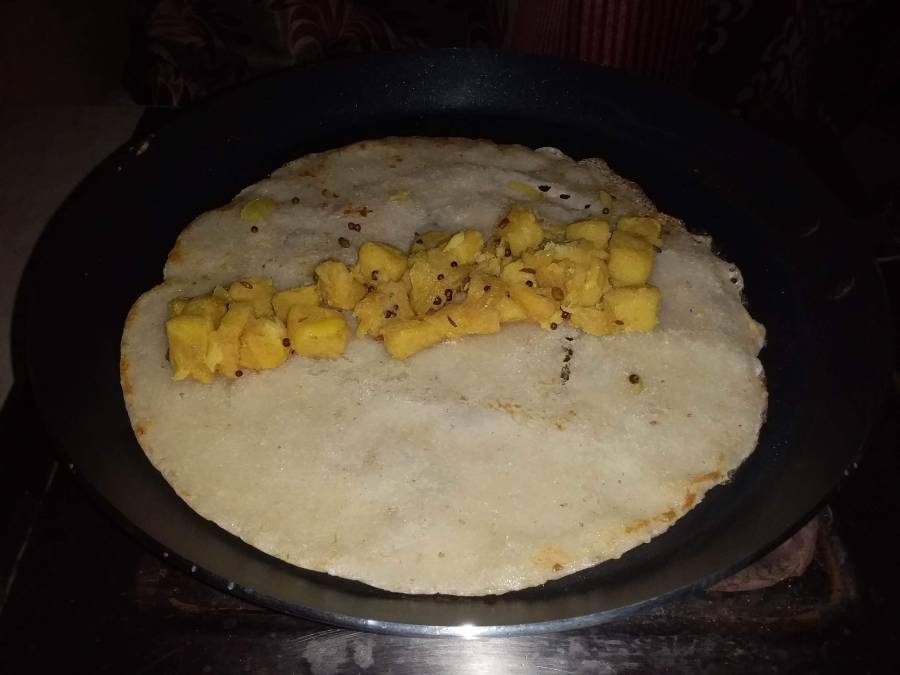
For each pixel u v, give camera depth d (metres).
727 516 0.21
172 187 0.28
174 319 0.23
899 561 0.21
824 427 0.22
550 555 0.20
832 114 0.48
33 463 0.23
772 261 0.26
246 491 0.21
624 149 0.30
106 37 0.45
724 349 0.24
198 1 0.40
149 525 0.20
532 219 0.25
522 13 0.38
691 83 0.45
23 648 0.20
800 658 0.20
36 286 0.23
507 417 0.23
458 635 0.17
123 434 0.22
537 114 0.31
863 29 0.46
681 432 0.22
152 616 0.20
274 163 0.30
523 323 0.25
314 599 0.19
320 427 0.22
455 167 0.29
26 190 0.34
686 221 0.28
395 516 0.21
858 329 0.23
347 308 0.25
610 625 0.20
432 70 0.31
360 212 0.28
